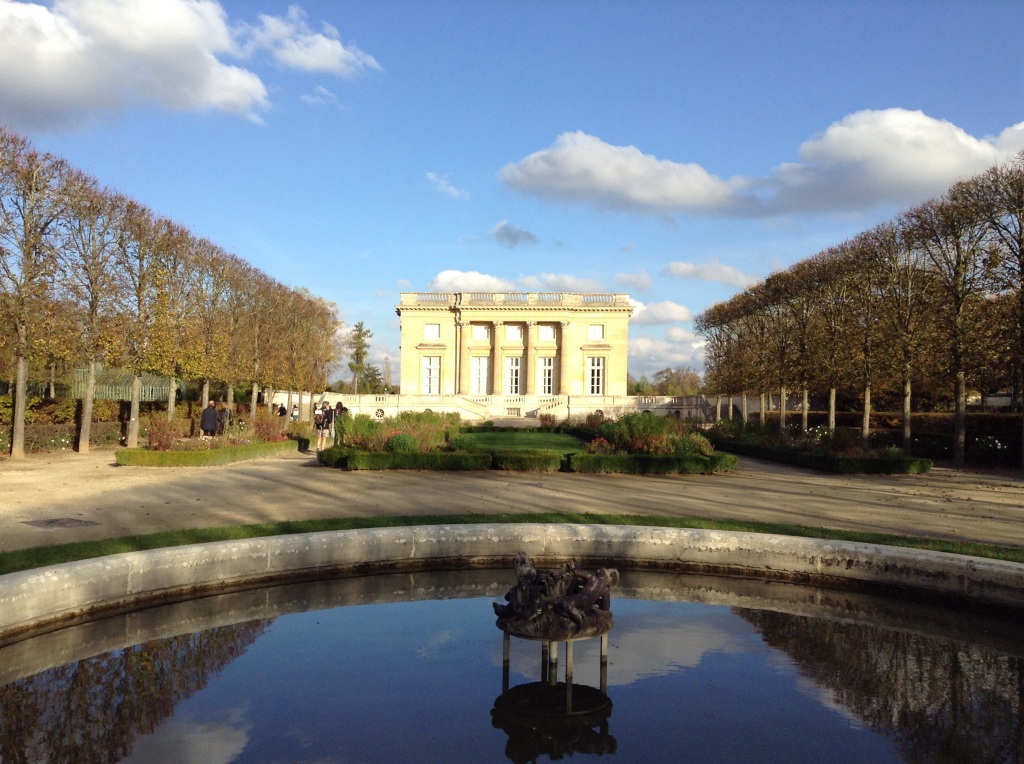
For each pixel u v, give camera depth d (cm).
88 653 810
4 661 784
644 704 677
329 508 1490
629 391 11400
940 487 2142
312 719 638
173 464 2308
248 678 736
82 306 2700
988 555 1098
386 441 2425
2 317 2358
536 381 7194
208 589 1005
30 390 4047
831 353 3431
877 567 1080
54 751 577
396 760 562
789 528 1297
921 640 888
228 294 4066
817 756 577
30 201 2409
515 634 700
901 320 3138
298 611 975
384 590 1077
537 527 1201
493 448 2562
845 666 791
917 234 3070
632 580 1143
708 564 1174
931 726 638
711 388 5247
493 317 7200
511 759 565
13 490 1703
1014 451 3002
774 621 948
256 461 2606
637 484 2038
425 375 7281
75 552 1013
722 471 2416
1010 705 689
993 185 2797
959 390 2964
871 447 3031
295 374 5084
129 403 3656
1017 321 2738
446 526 1195
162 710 657
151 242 3023
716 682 733
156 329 2947
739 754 578
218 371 3653
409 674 748
